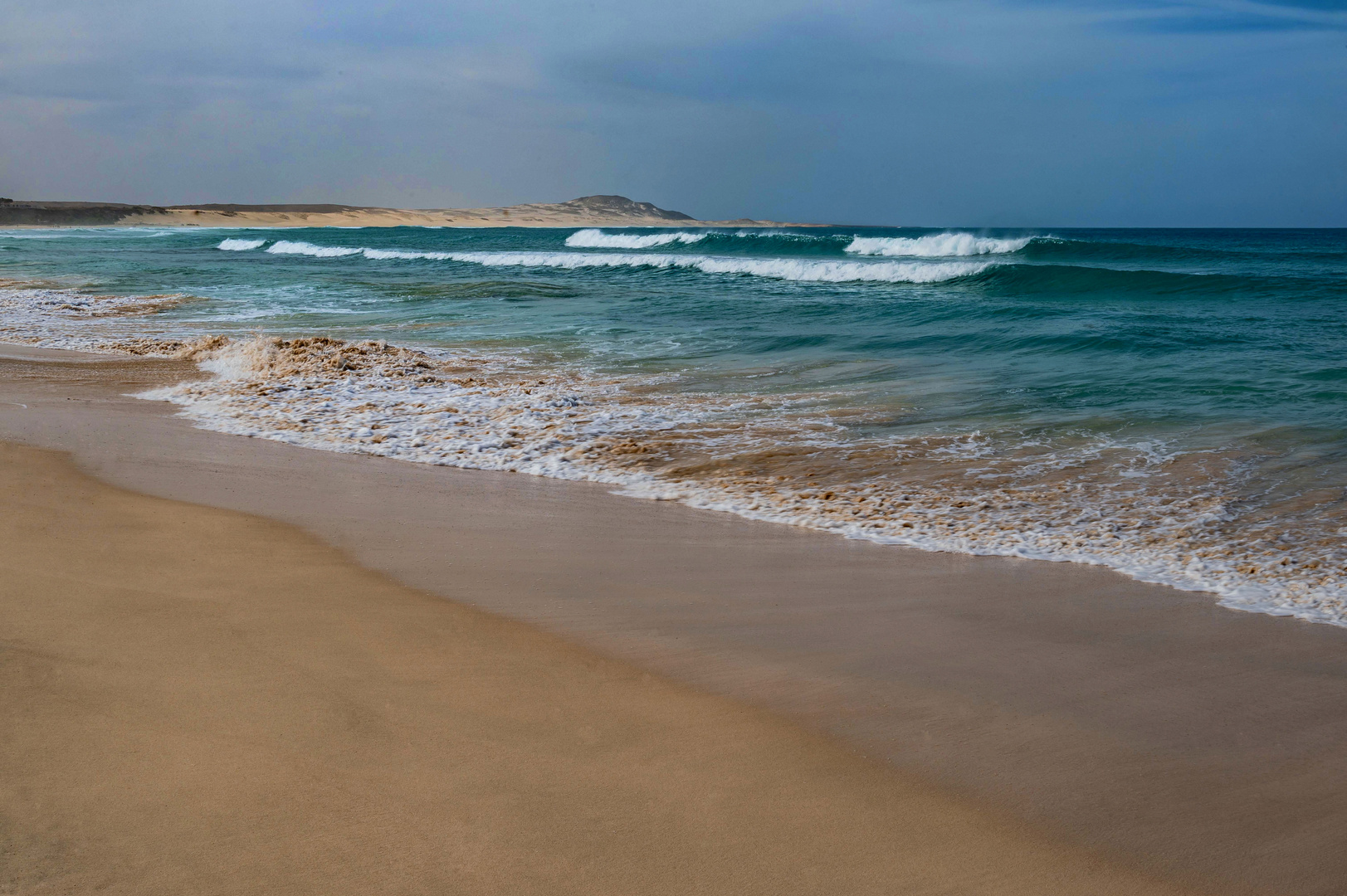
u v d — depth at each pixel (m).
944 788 2.55
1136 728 2.98
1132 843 2.33
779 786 2.52
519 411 8.70
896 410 8.71
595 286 23.31
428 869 2.07
